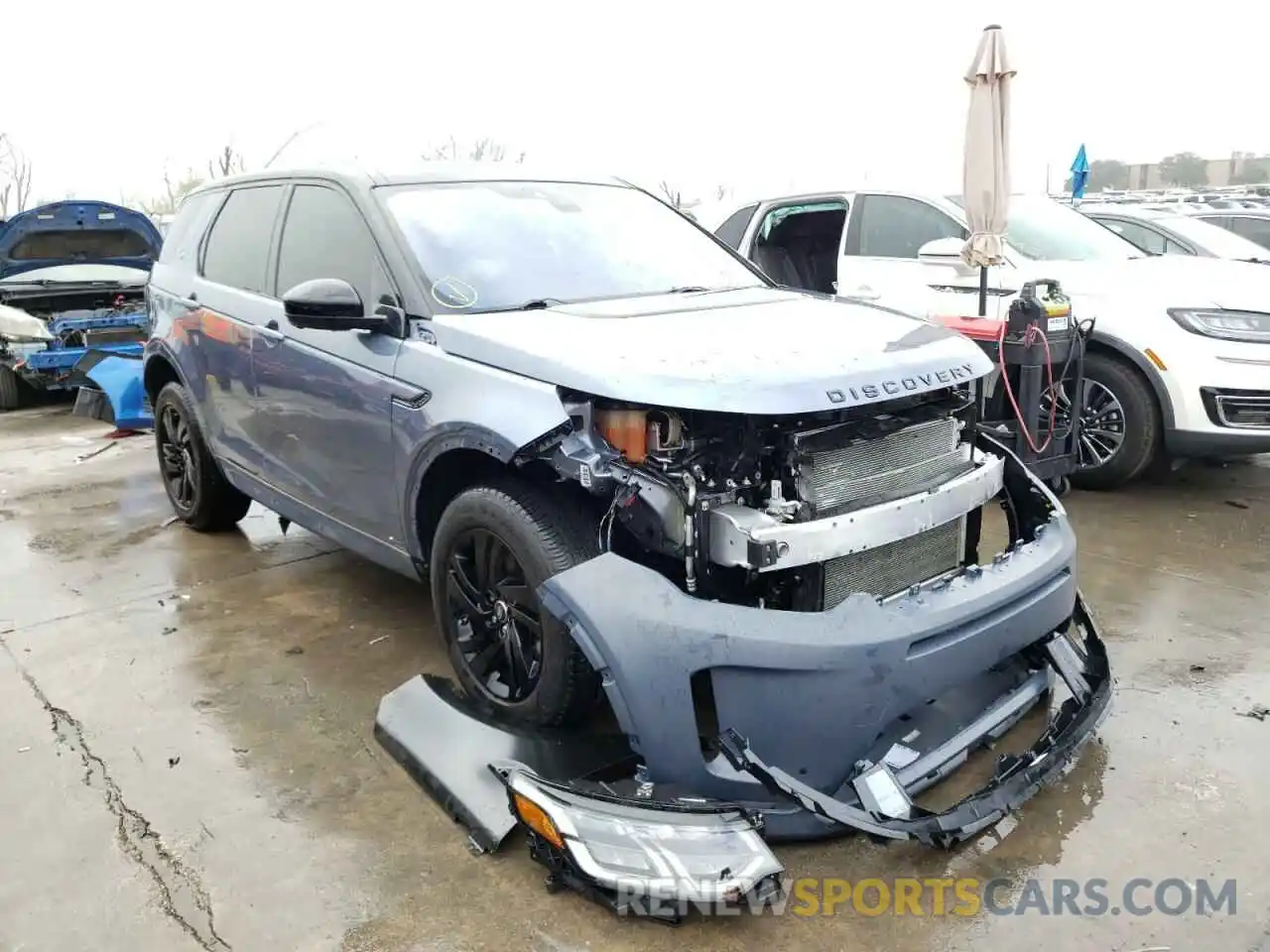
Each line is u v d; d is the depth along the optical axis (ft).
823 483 9.08
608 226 13.50
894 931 8.00
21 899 8.53
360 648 13.25
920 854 8.90
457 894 8.47
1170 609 13.94
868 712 8.43
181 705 11.80
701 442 9.03
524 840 9.08
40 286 33.88
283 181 14.46
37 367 31.45
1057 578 10.19
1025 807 9.52
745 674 8.23
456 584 10.75
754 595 9.23
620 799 8.32
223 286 15.30
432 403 10.64
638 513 9.14
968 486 10.14
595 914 8.22
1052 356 17.21
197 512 17.74
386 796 9.88
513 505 9.82
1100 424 19.35
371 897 8.46
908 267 21.74
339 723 11.30
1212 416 17.97
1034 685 10.59
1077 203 29.37
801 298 12.56
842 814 8.02
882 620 8.52
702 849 7.91
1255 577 15.06
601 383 9.07
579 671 9.41
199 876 8.77
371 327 11.36
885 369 9.46
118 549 17.57
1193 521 17.80
